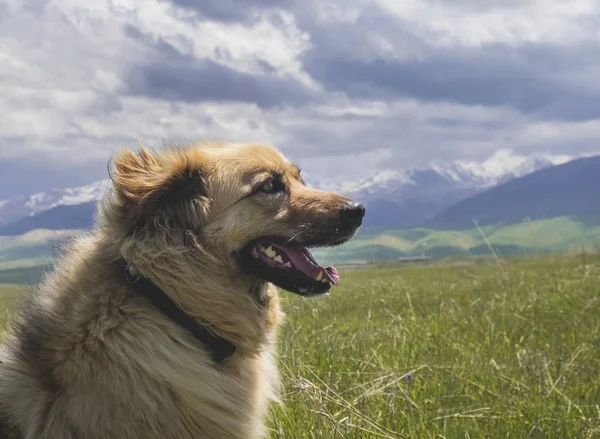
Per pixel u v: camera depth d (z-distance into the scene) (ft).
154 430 2.62
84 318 2.63
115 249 2.77
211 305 2.84
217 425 2.74
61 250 2.92
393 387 3.65
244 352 2.92
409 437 3.14
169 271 2.76
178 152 3.05
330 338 4.90
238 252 3.00
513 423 3.36
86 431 2.53
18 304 2.87
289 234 3.10
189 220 2.87
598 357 4.34
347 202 3.22
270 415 3.36
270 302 3.09
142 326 2.68
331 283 3.15
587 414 3.47
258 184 3.06
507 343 4.80
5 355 2.75
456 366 4.14
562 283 7.51
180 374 2.68
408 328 5.23
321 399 3.23
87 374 2.57
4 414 2.64
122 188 2.78
